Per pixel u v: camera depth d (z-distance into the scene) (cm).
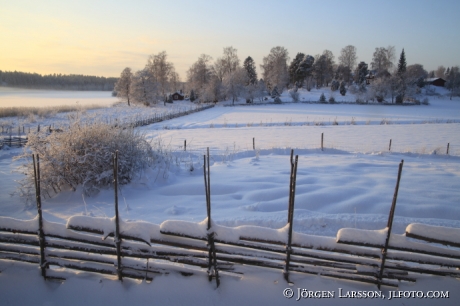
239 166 1022
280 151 1387
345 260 259
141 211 593
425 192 673
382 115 4434
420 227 247
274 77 9094
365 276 263
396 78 7075
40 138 759
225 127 3033
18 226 284
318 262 261
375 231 254
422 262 251
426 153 1355
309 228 490
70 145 738
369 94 7006
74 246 280
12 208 659
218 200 654
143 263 274
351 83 10494
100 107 5881
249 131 2567
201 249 262
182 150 1455
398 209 563
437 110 5422
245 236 259
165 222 263
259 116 4472
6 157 1380
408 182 775
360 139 1986
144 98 6631
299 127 2823
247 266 276
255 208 581
